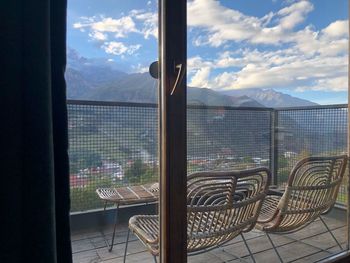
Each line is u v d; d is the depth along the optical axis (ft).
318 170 6.56
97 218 4.67
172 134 4.07
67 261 2.44
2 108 2.04
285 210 6.12
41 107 2.13
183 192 4.22
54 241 2.23
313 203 6.53
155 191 4.48
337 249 6.61
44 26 2.14
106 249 4.81
